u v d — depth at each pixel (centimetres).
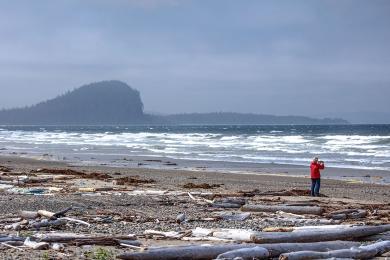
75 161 5906
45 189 2895
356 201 2742
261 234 1363
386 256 1300
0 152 7719
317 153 6856
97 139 12100
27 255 1262
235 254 1186
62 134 16775
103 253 1227
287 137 10056
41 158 6384
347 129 18075
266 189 3272
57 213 1914
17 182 3256
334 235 1430
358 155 6488
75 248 1362
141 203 2403
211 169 4922
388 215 2161
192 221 1928
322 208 2173
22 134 17575
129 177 3959
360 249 1270
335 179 4091
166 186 3303
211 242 1455
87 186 3158
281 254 1195
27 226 1727
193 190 3080
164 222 1900
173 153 7262
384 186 3609
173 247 1215
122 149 8256
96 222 1869
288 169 4919
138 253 1172
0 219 1878
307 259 1184
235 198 2641
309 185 3600
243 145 8581
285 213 2161
